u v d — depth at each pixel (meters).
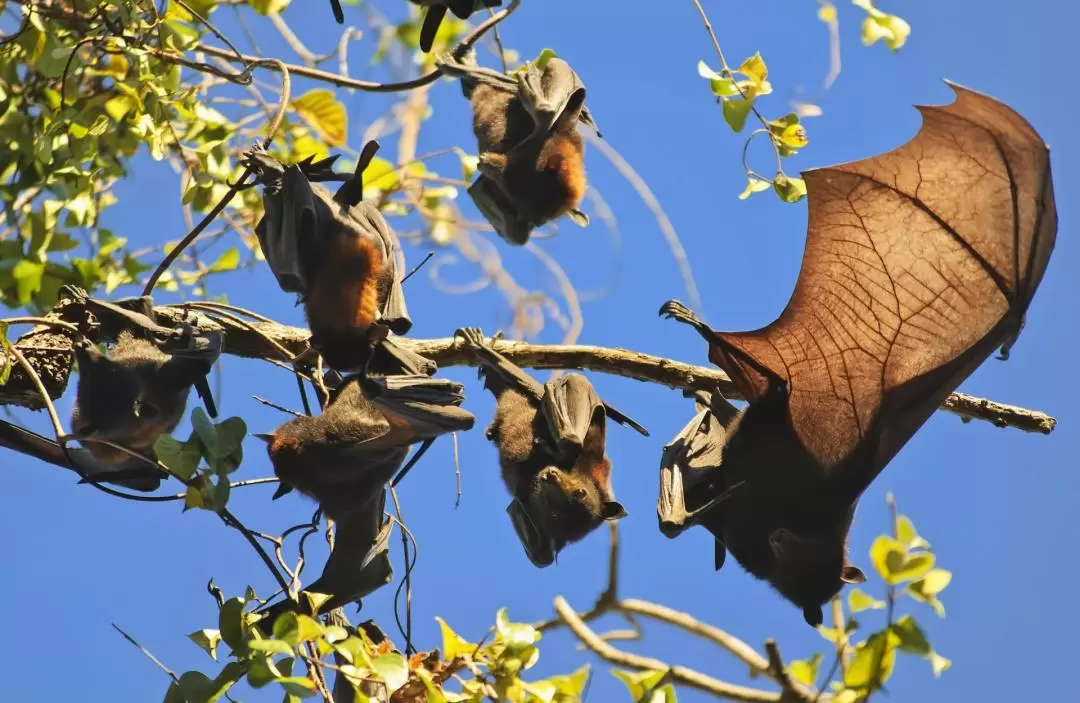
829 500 15.55
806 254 15.57
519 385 18.22
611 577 18.23
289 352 17.67
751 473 15.83
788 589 15.83
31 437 15.65
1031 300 14.89
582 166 19.64
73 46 17.47
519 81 18.97
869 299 15.41
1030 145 14.22
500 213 19.52
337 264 15.34
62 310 17.39
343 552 15.59
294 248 14.99
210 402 14.79
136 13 16.94
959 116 14.46
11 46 18.28
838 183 15.20
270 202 15.16
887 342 15.39
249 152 15.21
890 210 15.16
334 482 15.07
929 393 15.34
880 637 13.90
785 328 15.57
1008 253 14.82
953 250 15.04
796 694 14.16
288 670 13.14
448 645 14.50
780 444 15.67
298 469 14.99
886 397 15.41
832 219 15.39
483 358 18.33
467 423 14.75
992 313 15.02
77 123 18.16
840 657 14.14
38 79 18.67
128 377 14.42
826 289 15.52
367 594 15.78
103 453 14.71
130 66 18.33
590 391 17.78
